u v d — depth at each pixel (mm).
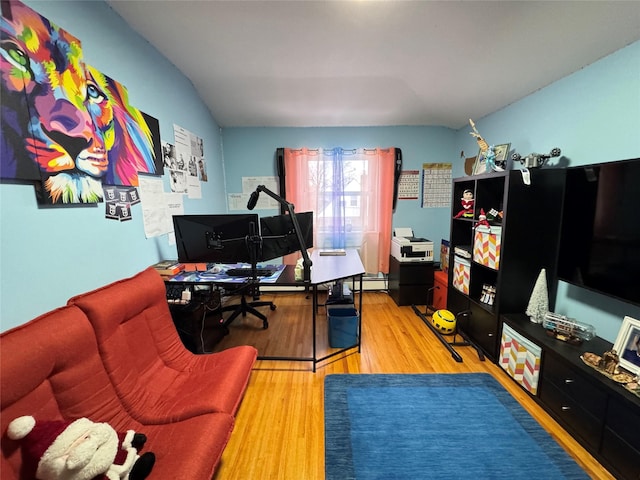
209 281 1972
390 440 1468
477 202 2312
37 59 1139
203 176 2875
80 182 1353
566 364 1504
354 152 3516
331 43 1978
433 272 3254
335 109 3074
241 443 1478
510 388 1868
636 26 1424
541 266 2025
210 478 978
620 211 1453
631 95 1524
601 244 1555
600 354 1517
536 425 1554
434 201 3650
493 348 2145
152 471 922
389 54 2100
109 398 1123
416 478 1265
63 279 1270
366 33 1864
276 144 3543
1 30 1003
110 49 1585
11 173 1039
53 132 1208
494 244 2090
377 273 3740
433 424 1568
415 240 3322
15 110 1053
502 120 2629
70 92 1296
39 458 773
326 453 1398
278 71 2385
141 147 1850
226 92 2744
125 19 1707
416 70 2318
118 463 893
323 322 2926
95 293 1223
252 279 2002
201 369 1503
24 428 773
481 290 2443
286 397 1820
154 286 1521
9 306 1051
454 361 2203
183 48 2057
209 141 3068
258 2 1604
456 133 3520
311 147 3551
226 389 1291
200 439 1028
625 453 1227
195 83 2598
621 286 1464
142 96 1882
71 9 1319
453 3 1568
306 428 1570
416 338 2570
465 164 3295
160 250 2090
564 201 1762
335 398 1783
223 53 2121
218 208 3344
